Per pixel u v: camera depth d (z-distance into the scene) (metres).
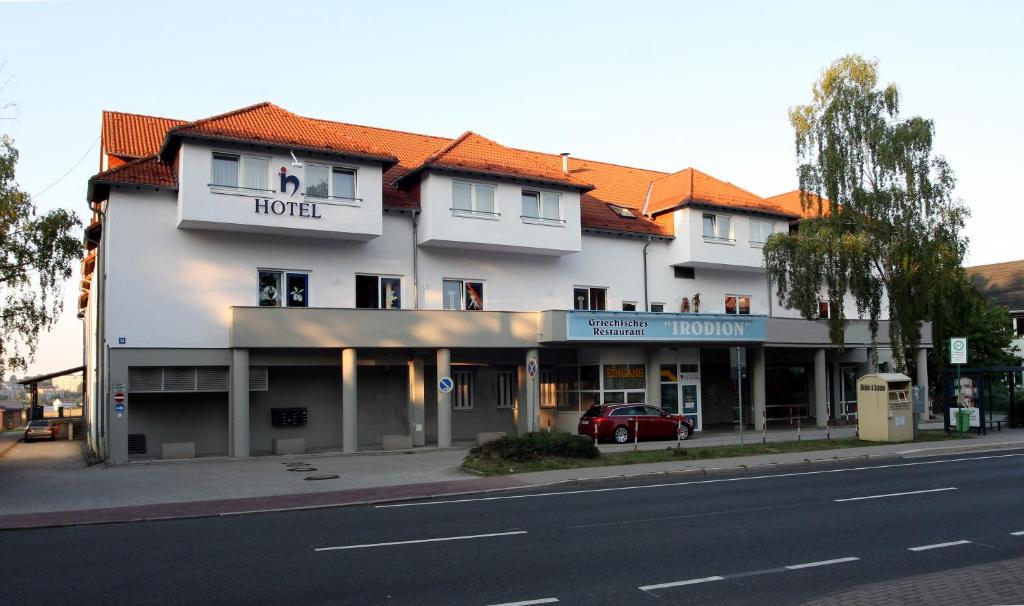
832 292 29.12
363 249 27.70
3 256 27.72
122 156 27.14
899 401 26.83
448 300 29.53
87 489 17.62
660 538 10.83
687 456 22.11
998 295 64.69
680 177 37.06
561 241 30.28
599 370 31.28
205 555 10.16
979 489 15.48
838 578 8.49
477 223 28.53
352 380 25.67
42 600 7.97
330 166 25.77
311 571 9.07
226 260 25.28
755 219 36.19
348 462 22.81
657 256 34.78
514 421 33.03
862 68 30.02
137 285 23.88
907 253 29.02
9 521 13.33
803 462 21.48
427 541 10.84
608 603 7.59
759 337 33.06
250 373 25.53
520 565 9.24
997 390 43.09
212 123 24.28
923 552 9.73
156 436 25.45
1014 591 7.62
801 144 30.94
